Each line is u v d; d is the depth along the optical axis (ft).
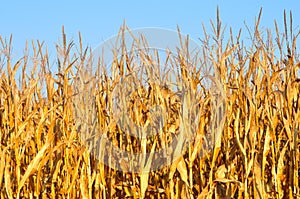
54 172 18.98
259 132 19.04
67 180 18.83
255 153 18.66
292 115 18.42
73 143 18.72
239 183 18.08
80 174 18.89
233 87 18.78
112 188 18.65
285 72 18.75
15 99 19.49
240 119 19.43
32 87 20.22
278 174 17.97
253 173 17.92
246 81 18.35
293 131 17.95
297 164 17.87
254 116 18.13
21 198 19.86
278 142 18.56
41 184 19.44
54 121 18.75
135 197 18.25
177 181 18.10
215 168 18.95
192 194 17.76
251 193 18.49
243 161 18.34
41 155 18.31
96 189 18.16
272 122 18.08
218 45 19.02
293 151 17.87
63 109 19.71
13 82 19.75
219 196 18.72
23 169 19.99
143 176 17.98
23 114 21.21
